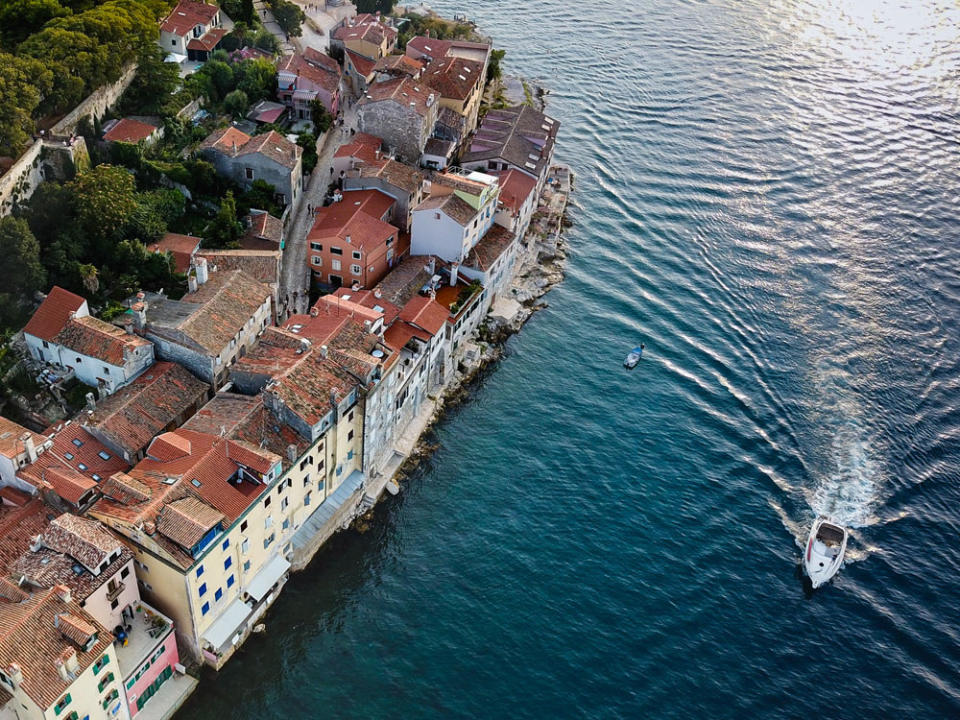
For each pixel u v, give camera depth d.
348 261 122.62
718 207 168.25
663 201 168.62
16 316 100.62
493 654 90.31
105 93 127.69
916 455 118.62
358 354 98.94
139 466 86.50
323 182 143.50
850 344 137.50
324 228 123.88
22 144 107.69
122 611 79.62
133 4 137.25
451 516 104.56
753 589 99.44
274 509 88.75
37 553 76.12
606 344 133.38
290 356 97.19
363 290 120.75
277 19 176.62
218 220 121.38
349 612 93.00
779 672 91.44
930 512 110.75
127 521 77.31
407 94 148.88
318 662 88.12
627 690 88.25
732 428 120.19
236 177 130.00
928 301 148.38
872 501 111.31
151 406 94.19
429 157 152.12
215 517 79.25
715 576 100.38
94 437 90.25
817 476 114.00
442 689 86.81
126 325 102.44
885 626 96.94
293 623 91.44
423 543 101.06
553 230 155.25
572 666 89.88
